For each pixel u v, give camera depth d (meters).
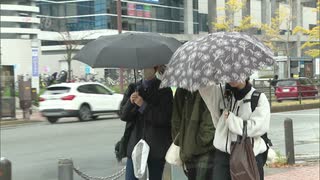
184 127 4.29
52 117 22.08
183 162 4.31
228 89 4.04
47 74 63.38
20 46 57.28
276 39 61.53
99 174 9.53
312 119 21.59
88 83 23.08
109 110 23.64
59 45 70.25
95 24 68.75
